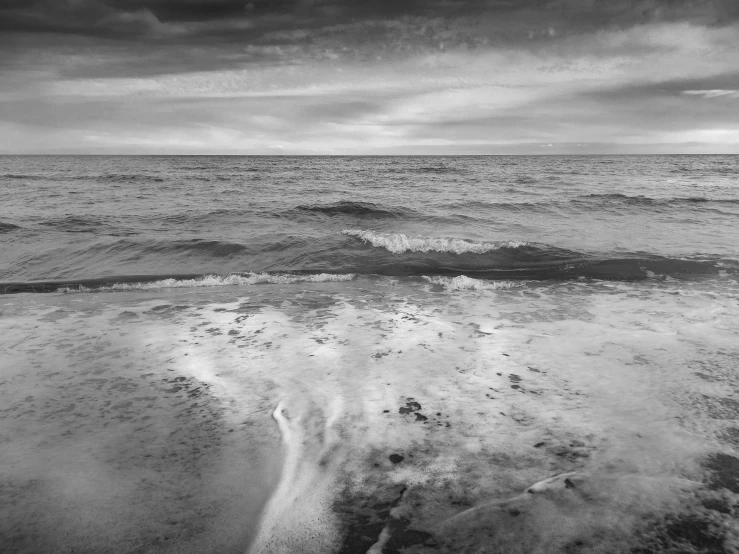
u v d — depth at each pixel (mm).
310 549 1696
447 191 21219
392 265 7438
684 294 5590
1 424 2619
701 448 2275
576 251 7898
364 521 1831
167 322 4590
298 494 1994
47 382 3188
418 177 32031
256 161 83125
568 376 3188
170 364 3506
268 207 14836
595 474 2086
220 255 8281
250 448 2371
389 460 2232
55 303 5371
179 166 54844
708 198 16734
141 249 8539
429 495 1974
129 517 1872
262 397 2945
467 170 42406
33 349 3828
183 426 2600
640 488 1979
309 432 2504
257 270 7461
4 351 3781
